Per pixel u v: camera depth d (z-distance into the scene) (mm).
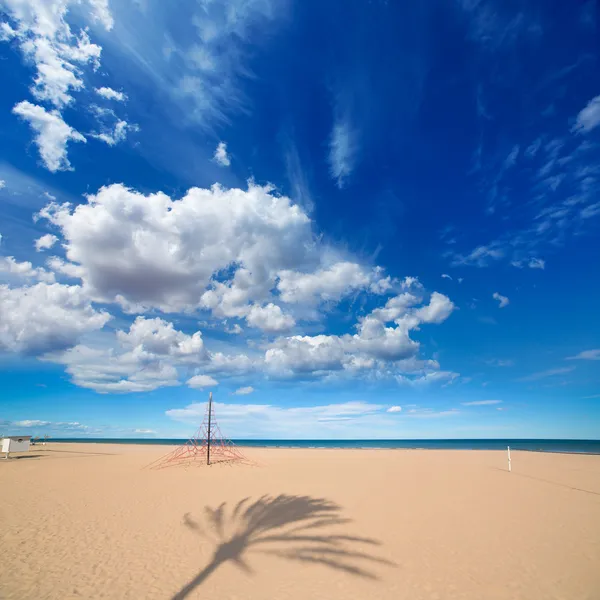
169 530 13367
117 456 47406
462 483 23094
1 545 11703
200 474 28547
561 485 22328
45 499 18734
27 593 8492
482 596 8398
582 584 8922
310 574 9609
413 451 61125
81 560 10523
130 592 8617
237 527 13680
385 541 12023
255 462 38500
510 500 17984
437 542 11898
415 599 8289
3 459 41156
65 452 54812
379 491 20391
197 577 9445
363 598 8352
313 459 42156
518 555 10773
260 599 8320
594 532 12859
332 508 16281
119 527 13750
